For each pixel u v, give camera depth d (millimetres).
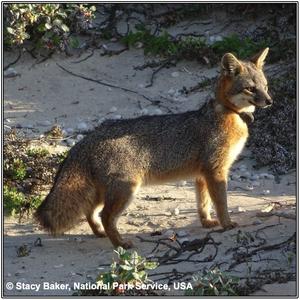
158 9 19344
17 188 13781
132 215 12898
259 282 10078
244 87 12344
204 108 12578
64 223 12039
